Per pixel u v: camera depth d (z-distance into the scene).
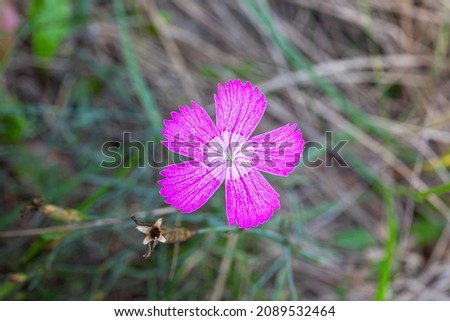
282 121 0.22
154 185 0.19
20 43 0.21
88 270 0.18
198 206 0.13
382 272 0.17
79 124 0.21
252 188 0.13
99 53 0.22
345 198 0.22
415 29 0.23
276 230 0.17
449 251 0.21
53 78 0.22
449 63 0.22
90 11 0.22
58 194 0.19
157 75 0.22
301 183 0.21
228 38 0.23
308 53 0.23
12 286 0.17
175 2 0.23
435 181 0.21
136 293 0.20
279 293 0.17
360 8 0.23
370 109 0.22
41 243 0.17
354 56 0.23
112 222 0.16
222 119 0.14
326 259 0.19
